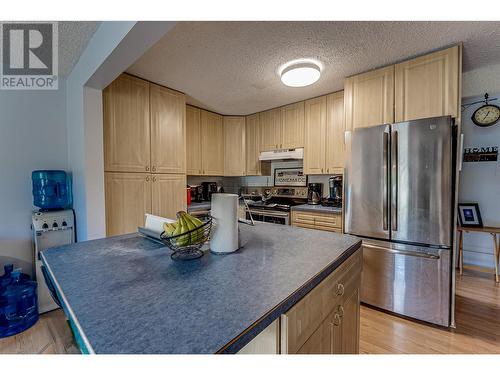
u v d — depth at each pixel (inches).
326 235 54.5
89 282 30.5
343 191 92.2
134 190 95.5
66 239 88.0
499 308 84.0
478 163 117.0
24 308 76.7
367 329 73.2
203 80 99.7
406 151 76.3
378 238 83.0
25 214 88.7
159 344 19.3
